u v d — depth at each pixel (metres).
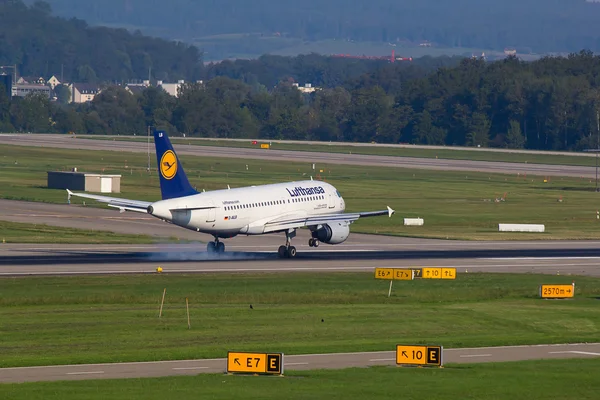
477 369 162.75
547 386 150.62
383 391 146.00
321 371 160.38
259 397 141.62
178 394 142.62
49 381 151.50
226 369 162.50
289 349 181.00
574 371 161.62
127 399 139.25
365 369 162.25
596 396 145.62
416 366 165.25
